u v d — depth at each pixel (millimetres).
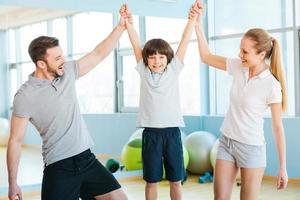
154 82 2988
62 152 2312
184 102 6945
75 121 2355
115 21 6602
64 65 2408
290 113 5801
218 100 6781
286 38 5805
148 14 6039
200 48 2910
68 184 2314
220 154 2578
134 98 7082
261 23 6082
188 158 6016
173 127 3027
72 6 5453
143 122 3020
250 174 2508
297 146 5613
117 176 5867
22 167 6891
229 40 6508
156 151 3004
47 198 2312
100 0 5641
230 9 6469
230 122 2555
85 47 7168
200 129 6707
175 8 6301
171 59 3053
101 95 7516
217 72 6770
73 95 2375
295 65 5711
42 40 2264
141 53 3062
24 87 2289
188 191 5227
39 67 2291
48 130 2307
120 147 7246
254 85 2479
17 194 2273
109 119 7367
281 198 4793
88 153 2400
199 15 3006
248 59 2455
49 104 2277
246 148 2486
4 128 9062
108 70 7395
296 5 5684
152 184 3082
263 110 2502
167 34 6598
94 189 2426
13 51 9156
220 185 2551
